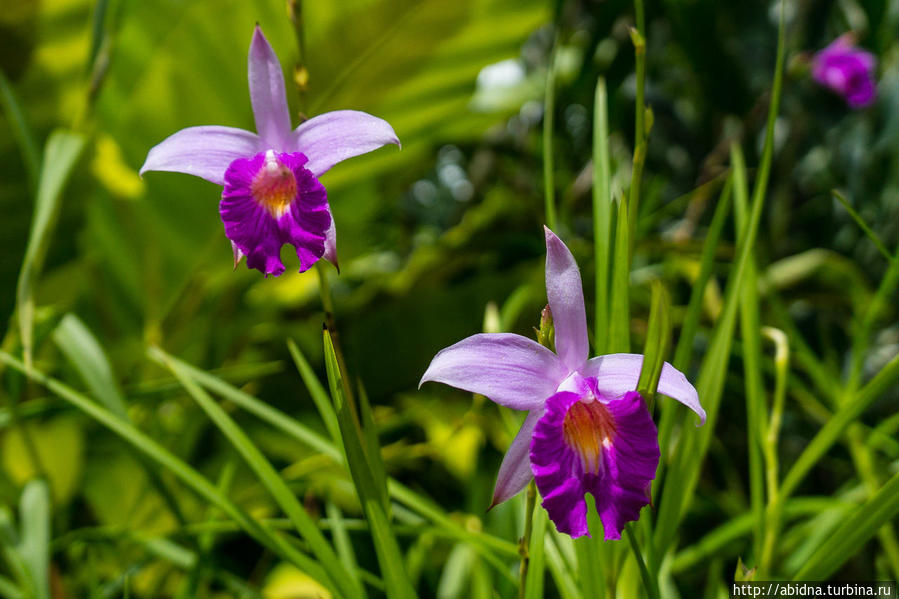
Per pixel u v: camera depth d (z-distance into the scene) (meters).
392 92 0.90
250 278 1.06
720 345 0.61
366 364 1.00
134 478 0.83
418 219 2.04
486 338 0.56
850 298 1.08
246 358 1.04
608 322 0.60
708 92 1.28
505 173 1.50
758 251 1.12
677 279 1.16
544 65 1.47
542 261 1.06
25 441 0.66
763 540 0.62
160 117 0.88
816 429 1.14
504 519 0.70
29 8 0.75
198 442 0.90
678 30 1.23
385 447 0.86
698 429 0.60
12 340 0.68
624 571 0.62
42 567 0.62
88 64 0.69
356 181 1.05
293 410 0.97
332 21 0.81
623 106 1.48
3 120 0.78
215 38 0.83
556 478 0.55
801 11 1.37
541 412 0.56
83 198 0.82
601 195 0.61
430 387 1.00
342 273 1.32
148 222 0.92
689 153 1.54
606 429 0.56
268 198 0.58
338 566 0.58
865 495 0.72
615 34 1.32
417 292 1.04
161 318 0.96
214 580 0.84
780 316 0.82
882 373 0.60
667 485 0.60
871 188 1.32
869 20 1.16
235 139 0.59
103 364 0.66
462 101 0.96
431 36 0.84
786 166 1.41
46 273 0.87
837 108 1.37
